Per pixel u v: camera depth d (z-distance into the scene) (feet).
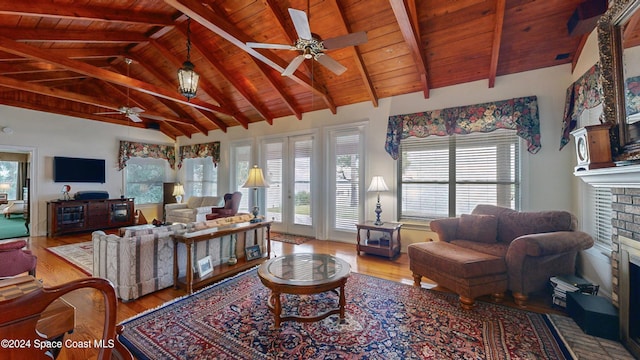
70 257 13.21
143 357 5.84
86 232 19.60
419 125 13.66
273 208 20.06
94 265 9.57
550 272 8.48
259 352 6.02
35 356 2.21
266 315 7.64
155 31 13.46
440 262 8.74
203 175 25.12
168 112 22.31
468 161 13.12
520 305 8.16
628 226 6.19
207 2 11.29
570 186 10.74
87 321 7.30
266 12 11.48
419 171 14.32
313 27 11.61
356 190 16.25
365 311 7.88
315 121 17.72
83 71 12.09
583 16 8.34
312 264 8.09
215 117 21.52
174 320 7.36
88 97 15.43
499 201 12.39
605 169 5.82
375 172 15.30
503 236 10.18
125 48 15.58
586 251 9.37
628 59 5.77
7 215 26.73
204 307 8.09
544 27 9.75
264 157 20.44
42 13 8.46
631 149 5.66
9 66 13.09
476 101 12.51
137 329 6.91
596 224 9.21
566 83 10.78
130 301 8.56
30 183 18.11
